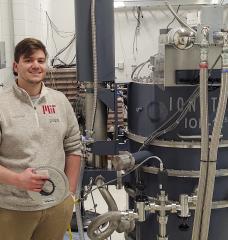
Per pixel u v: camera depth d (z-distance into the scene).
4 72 2.93
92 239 1.98
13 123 1.50
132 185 2.25
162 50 1.90
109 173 2.22
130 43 5.74
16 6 3.24
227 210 2.18
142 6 5.44
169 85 1.91
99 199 3.39
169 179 2.14
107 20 2.17
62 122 1.65
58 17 5.59
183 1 5.12
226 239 2.23
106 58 2.20
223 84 1.62
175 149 2.11
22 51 1.52
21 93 1.54
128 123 2.40
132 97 2.30
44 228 1.68
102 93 2.23
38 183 1.43
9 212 1.55
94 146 2.23
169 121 2.07
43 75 1.57
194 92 1.96
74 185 1.74
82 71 2.23
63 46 5.66
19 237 1.61
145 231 2.26
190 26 1.95
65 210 1.70
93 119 2.26
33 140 1.54
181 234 2.16
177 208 1.94
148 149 2.19
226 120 2.05
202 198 1.76
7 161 1.52
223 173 2.10
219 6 1.91
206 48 1.64
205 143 1.69
